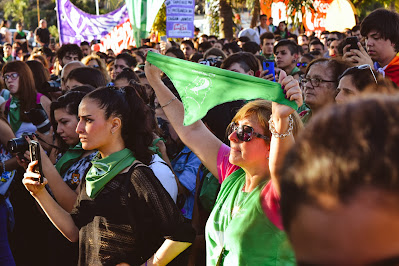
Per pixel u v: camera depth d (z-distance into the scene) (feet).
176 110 8.04
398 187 1.41
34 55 27.07
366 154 1.45
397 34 12.42
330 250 1.49
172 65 6.88
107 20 34.81
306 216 1.52
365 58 11.28
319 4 45.32
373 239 1.44
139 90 12.57
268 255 5.81
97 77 15.16
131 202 7.97
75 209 8.89
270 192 5.88
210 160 7.61
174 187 9.32
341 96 8.78
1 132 12.14
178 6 29.58
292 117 5.79
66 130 11.05
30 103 15.38
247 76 5.99
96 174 8.23
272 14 54.24
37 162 8.55
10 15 150.30
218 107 10.95
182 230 7.89
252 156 6.40
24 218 13.16
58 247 9.77
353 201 1.45
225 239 6.31
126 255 7.97
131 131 8.64
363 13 72.90
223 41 41.45
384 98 1.58
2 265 11.50
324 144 1.52
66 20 33.73
